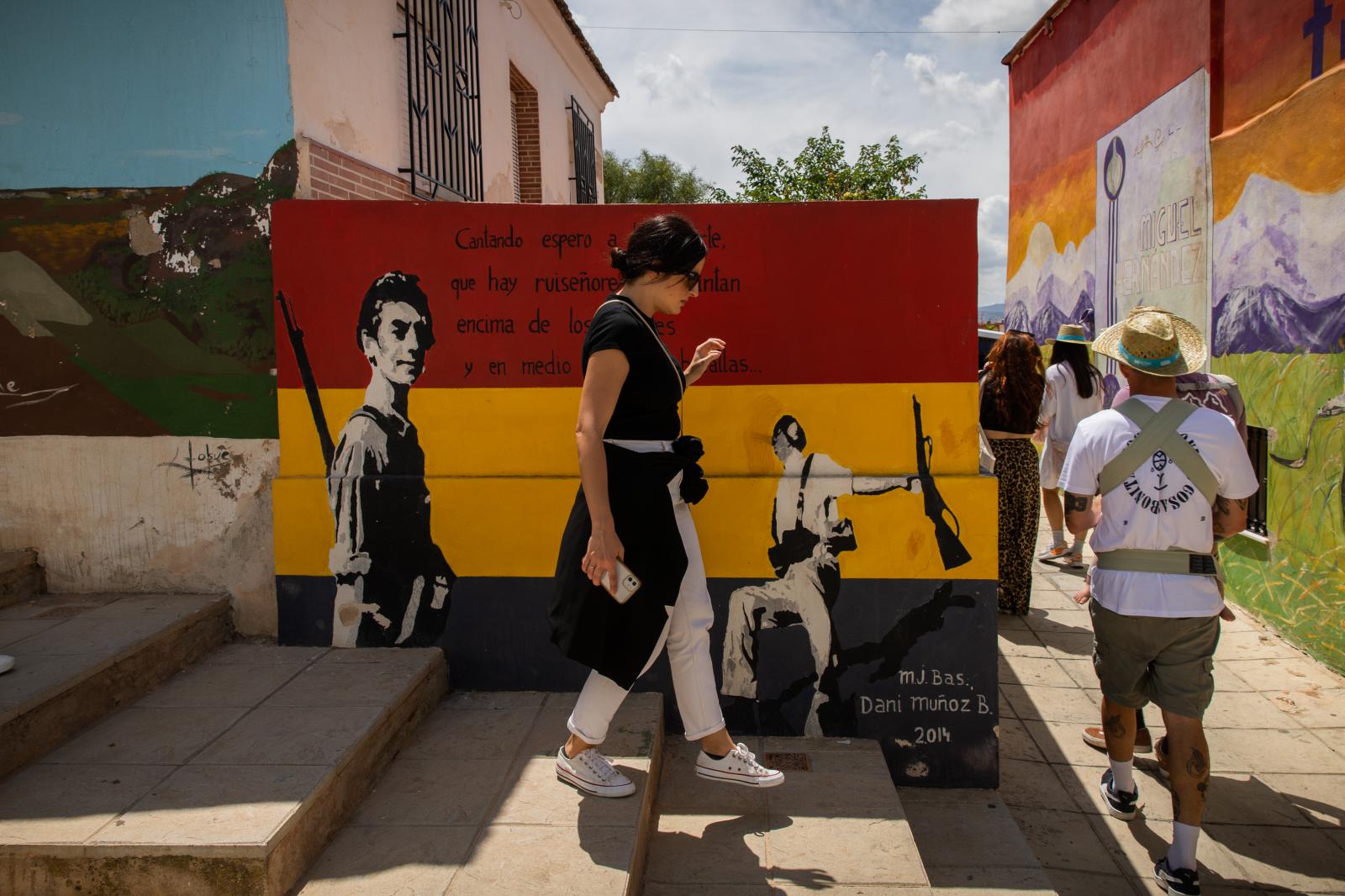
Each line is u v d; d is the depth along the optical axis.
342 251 3.54
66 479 3.76
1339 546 4.72
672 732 3.63
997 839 3.21
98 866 2.28
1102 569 3.21
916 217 3.37
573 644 2.61
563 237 3.49
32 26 3.72
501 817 2.70
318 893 2.35
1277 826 3.45
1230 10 5.92
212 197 3.67
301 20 3.79
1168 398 3.16
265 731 2.87
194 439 3.70
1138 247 7.41
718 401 3.47
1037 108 10.23
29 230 3.73
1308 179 4.96
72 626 3.35
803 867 2.76
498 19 7.89
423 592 3.61
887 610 3.47
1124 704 3.29
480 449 3.57
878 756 3.38
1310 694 4.52
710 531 3.47
